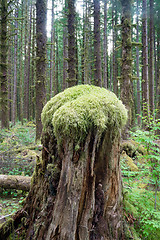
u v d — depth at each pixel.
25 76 20.22
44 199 1.72
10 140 7.23
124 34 7.19
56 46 23.50
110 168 1.63
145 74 10.84
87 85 1.93
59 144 1.57
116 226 1.70
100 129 1.48
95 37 11.06
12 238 1.83
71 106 1.55
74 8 9.24
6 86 9.38
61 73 26.52
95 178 1.60
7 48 9.40
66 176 1.48
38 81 7.61
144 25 11.03
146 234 2.00
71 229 1.42
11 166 4.40
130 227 1.99
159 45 13.39
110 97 1.73
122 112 1.71
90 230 1.52
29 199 1.96
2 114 9.28
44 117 1.83
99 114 1.50
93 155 1.50
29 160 4.90
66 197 1.46
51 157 1.74
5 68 9.34
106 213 1.64
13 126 13.63
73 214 1.43
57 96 1.85
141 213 2.17
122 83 7.23
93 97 1.62
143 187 3.11
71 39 9.21
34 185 1.92
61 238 1.43
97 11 11.00
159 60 13.29
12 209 2.83
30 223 1.84
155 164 2.40
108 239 1.60
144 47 11.02
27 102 18.95
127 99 7.09
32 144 7.02
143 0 11.04
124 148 5.58
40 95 7.69
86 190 1.51
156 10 11.16
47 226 1.58
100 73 11.08
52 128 1.72
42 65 7.73
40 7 7.63
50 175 1.70
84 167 1.47
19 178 3.37
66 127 1.46
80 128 1.45
